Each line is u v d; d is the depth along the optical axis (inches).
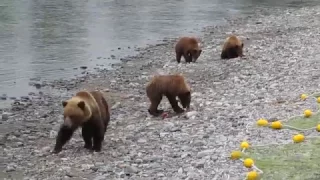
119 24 1416.1
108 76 843.4
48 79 839.1
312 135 422.9
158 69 868.0
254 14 1615.4
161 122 519.8
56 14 1561.3
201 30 1321.4
